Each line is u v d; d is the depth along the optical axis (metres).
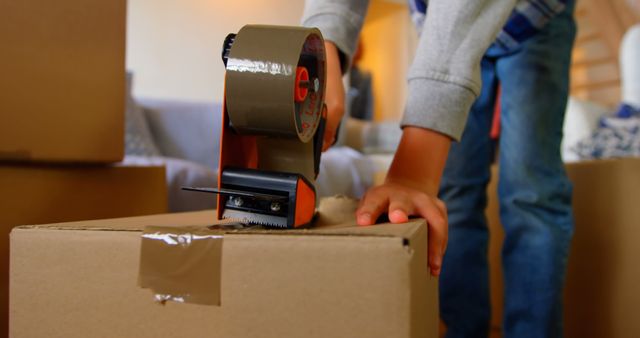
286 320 0.34
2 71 0.64
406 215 0.43
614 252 1.04
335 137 0.63
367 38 3.78
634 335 0.98
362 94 3.47
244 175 0.43
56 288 0.39
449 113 0.54
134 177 0.87
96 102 0.76
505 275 0.93
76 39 0.73
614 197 1.04
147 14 2.20
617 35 3.49
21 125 0.66
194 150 2.05
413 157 0.54
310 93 0.45
